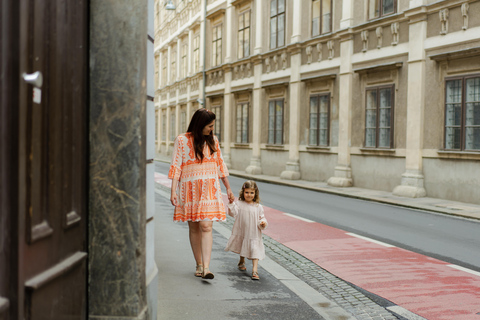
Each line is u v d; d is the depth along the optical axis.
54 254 2.76
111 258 3.33
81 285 3.21
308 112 21.50
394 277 5.98
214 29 31.77
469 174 14.09
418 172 15.65
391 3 16.86
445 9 14.73
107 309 3.34
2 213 2.23
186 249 7.07
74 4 3.03
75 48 3.06
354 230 9.46
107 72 3.29
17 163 2.30
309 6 21.34
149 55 3.72
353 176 18.72
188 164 5.26
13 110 2.29
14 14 2.28
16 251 2.32
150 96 3.78
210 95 31.48
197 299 4.75
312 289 5.32
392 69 16.72
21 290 2.36
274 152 24.23
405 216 11.61
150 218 3.84
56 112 2.75
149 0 3.68
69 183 2.99
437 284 5.69
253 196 5.78
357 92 18.50
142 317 3.39
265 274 5.89
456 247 8.02
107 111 3.30
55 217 2.76
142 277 3.41
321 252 7.38
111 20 3.28
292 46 22.25
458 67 14.44
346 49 18.86
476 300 5.09
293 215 11.23
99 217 3.33
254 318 4.29
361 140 18.31
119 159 3.31
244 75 27.28
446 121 14.95
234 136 28.56
